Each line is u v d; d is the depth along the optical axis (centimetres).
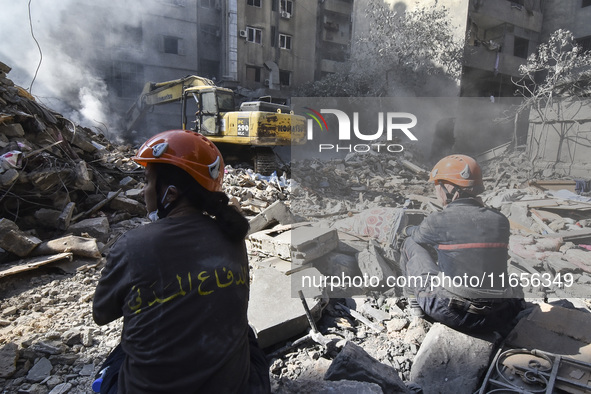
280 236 393
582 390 195
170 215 138
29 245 411
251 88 2612
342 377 200
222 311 124
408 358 242
